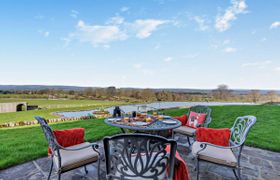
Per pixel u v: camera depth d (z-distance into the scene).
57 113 10.62
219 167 2.55
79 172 2.36
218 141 2.42
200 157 2.08
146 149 1.26
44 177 2.22
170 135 3.50
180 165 1.46
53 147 1.83
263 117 6.60
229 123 5.54
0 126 5.64
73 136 2.32
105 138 1.30
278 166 2.63
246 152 3.18
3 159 2.65
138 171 1.31
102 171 2.40
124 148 1.29
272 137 4.02
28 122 6.38
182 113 7.56
